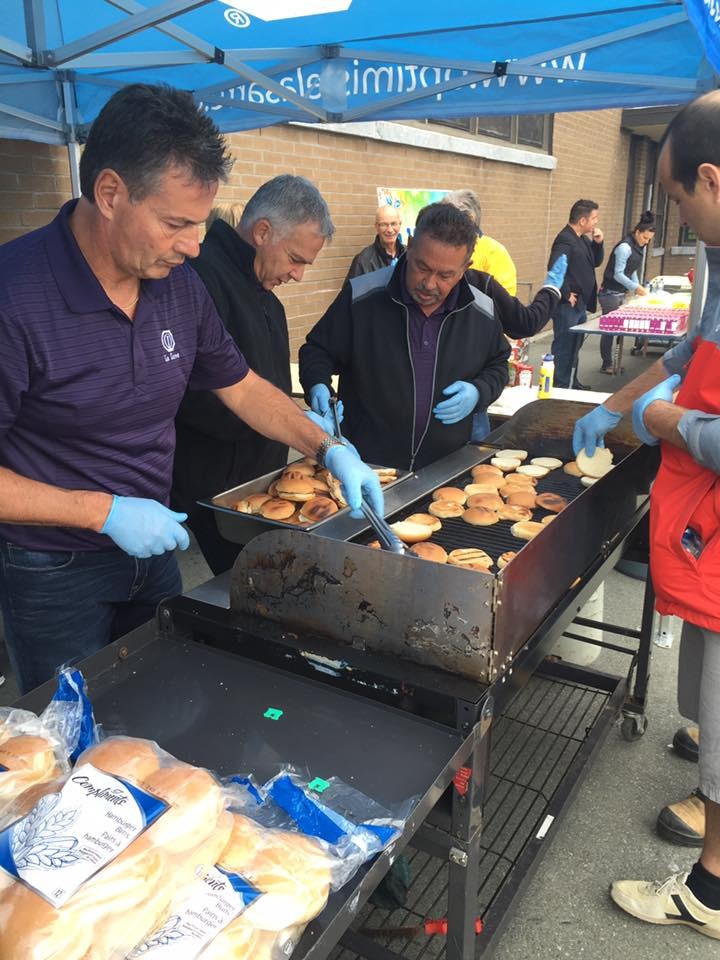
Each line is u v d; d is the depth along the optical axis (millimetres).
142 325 1476
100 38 2137
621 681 2510
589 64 2691
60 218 1374
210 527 2453
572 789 2029
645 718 2652
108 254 1346
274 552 1372
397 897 1925
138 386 1502
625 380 8602
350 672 1288
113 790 832
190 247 1306
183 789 867
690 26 2479
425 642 1269
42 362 1360
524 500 1997
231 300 2209
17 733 975
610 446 2350
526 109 3037
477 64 2848
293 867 841
